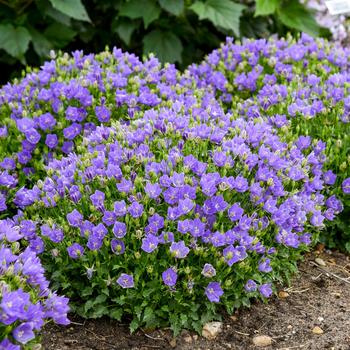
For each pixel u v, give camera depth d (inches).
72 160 77.0
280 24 125.3
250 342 71.6
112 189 73.0
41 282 64.6
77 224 71.1
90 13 119.4
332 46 101.5
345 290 77.9
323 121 83.8
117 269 71.0
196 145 76.4
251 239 70.6
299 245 77.1
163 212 72.2
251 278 72.3
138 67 91.2
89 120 85.7
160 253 70.8
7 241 67.8
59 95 84.9
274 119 82.4
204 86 95.7
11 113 86.6
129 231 70.1
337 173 81.6
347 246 81.8
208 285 69.5
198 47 123.9
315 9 128.1
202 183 70.7
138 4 109.8
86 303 71.1
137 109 85.9
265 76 92.9
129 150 73.9
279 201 75.2
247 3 125.9
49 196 73.2
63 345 70.1
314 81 88.4
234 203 71.7
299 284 78.3
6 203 79.4
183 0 110.7
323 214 78.8
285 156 76.9
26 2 109.0
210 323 72.5
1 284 60.6
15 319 59.7
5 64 114.5
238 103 87.7
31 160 82.7
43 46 108.3
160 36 112.1
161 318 71.6
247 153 73.4
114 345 70.4
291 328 73.2
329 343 71.7
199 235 69.3
